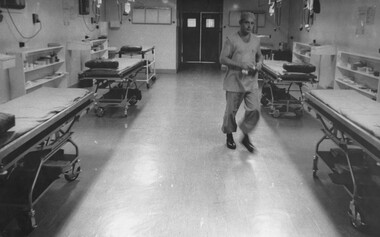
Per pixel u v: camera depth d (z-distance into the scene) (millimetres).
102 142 4656
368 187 2969
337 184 3338
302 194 3293
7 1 5492
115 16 11742
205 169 3824
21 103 3162
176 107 6734
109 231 2662
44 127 2652
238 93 4266
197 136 4984
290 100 6266
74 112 3396
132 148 4445
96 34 10500
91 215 2873
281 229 2719
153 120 5797
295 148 4559
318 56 8656
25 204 2621
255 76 4242
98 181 3492
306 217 2893
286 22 12195
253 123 4289
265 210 2990
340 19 7461
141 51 8992
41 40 7016
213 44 14102
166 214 2902
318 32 8891
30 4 6531
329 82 8008
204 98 7594
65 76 7473
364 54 6219
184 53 14281
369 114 2936
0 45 5613
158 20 11672
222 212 2945
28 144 2535
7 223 2500
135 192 3273
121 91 6754
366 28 6273
